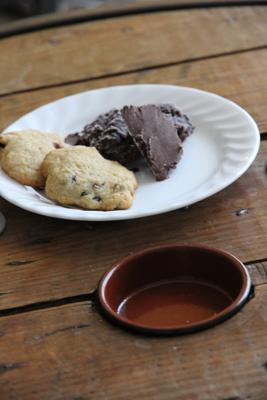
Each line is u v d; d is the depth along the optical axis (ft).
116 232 2.09
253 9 3.07
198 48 2.88
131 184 2.17
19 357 1.80
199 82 2.69
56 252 2.06
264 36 2.89
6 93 2.78
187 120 2.38
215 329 1.79
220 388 1.69
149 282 1.96
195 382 1.71
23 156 2.24
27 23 3.17
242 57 2.78
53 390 1.73
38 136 2.32
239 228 2.06
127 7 3.18
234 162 2.20
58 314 1.89
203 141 2.34
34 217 2.18
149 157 2.23
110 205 2.11
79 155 2.19
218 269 1.93
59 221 2.15
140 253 1.94
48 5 5.44
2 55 3.02
